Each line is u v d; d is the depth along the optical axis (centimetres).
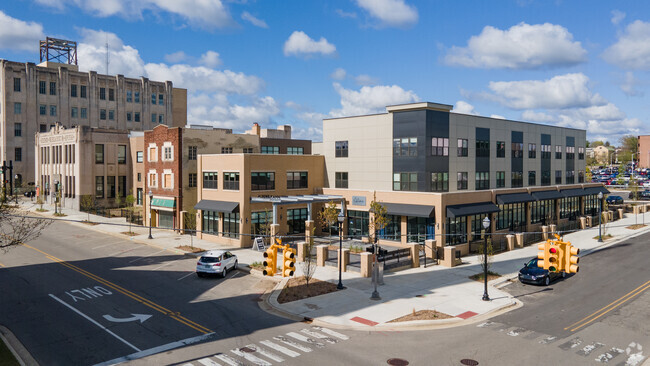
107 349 1802
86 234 4803
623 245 4325
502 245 4144
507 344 1900
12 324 2094
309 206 4328
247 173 4209
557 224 5316
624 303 2531
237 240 4175
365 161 4678
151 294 2617
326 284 2855
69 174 6856
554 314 2330
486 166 4884
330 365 1659
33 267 3275
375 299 2541
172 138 5003
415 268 3397
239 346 1841
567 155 6325
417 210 3866
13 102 8225
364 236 4294
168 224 5128
